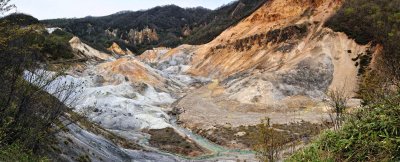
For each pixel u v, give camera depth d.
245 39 105.31
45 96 16.34
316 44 82.44
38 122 15.67
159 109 69.94
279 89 71.12
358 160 8.00
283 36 94.75
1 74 14.02
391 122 8.09
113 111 61.12
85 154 25.30
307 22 93.19
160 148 47.97
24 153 14.44
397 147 7.43
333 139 9.39
